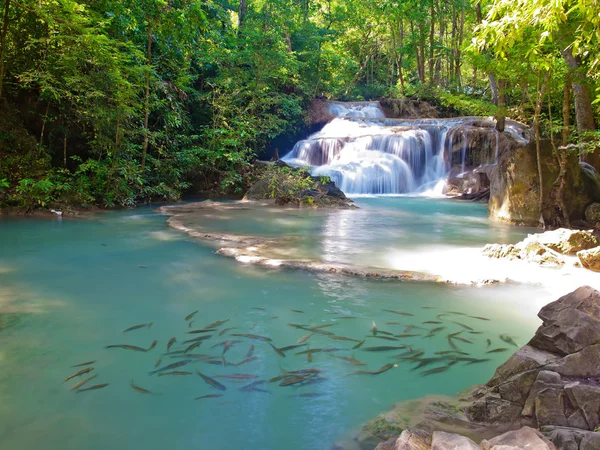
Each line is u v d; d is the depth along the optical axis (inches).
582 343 112.1
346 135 850.8
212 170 649.0
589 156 460.1
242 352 137.7
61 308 174.2
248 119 694.5
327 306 179.8
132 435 97.2
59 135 513.0
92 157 541.6
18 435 96.2
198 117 708.7
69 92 438.6
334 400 112.2
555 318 122.5
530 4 150.5
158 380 120.4
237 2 1050.1
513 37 161.5
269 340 146.7
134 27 554.6
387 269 228.8
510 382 107.7
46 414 104.1
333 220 421.7
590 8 146.8
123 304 179.6
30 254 263.7
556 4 144.7
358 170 726.5
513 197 411.2
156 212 465.4
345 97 1291.8
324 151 802.8
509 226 397.4
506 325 162.7
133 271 228.1
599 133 368.8
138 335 149.6
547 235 288.5
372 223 405.7
